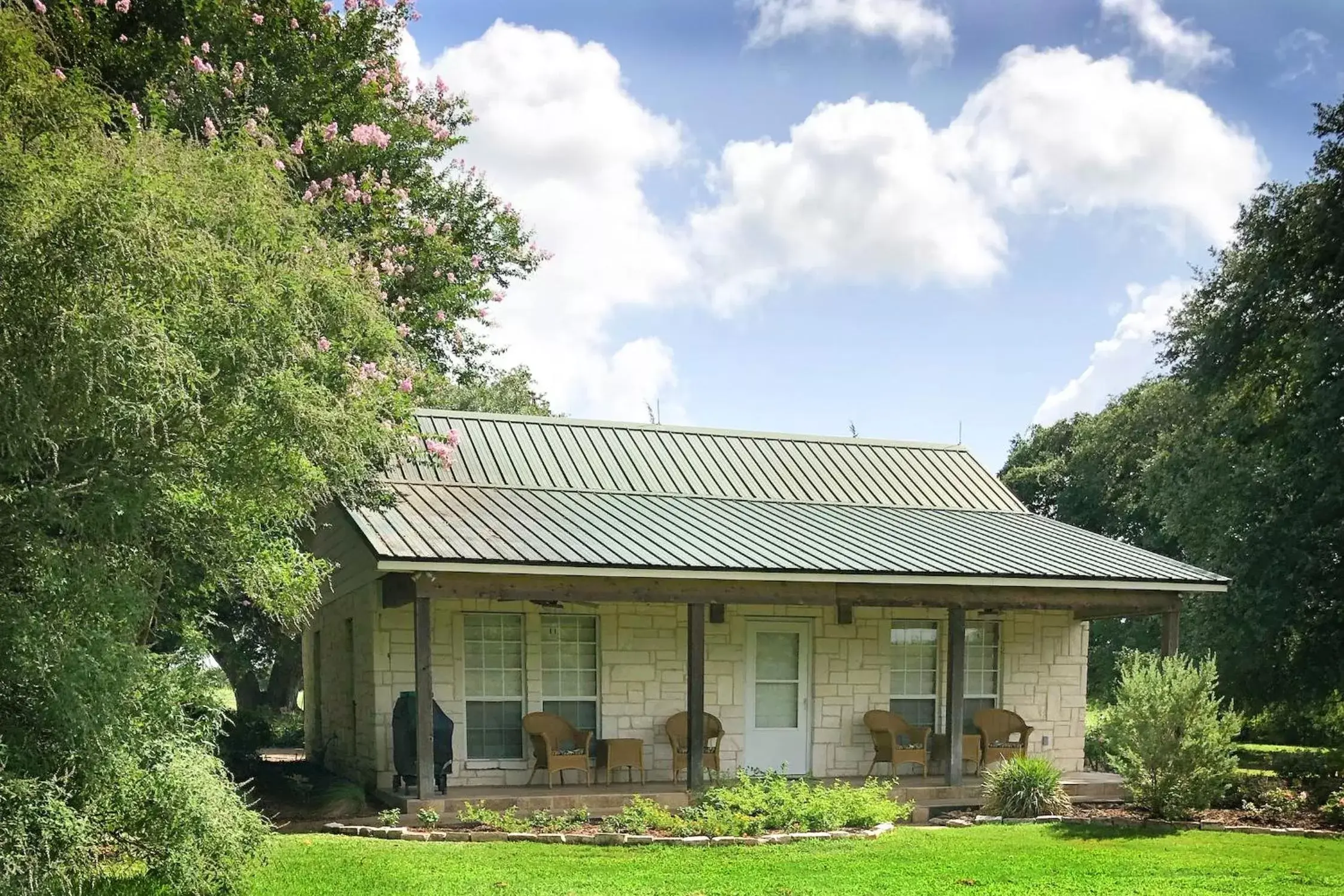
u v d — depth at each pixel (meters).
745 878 9.48
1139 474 36.72
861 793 12.98
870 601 14.34
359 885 8.74
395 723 13.40
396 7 17.48
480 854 10.23
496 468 16.75
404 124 17.36
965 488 19.83
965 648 16.97
